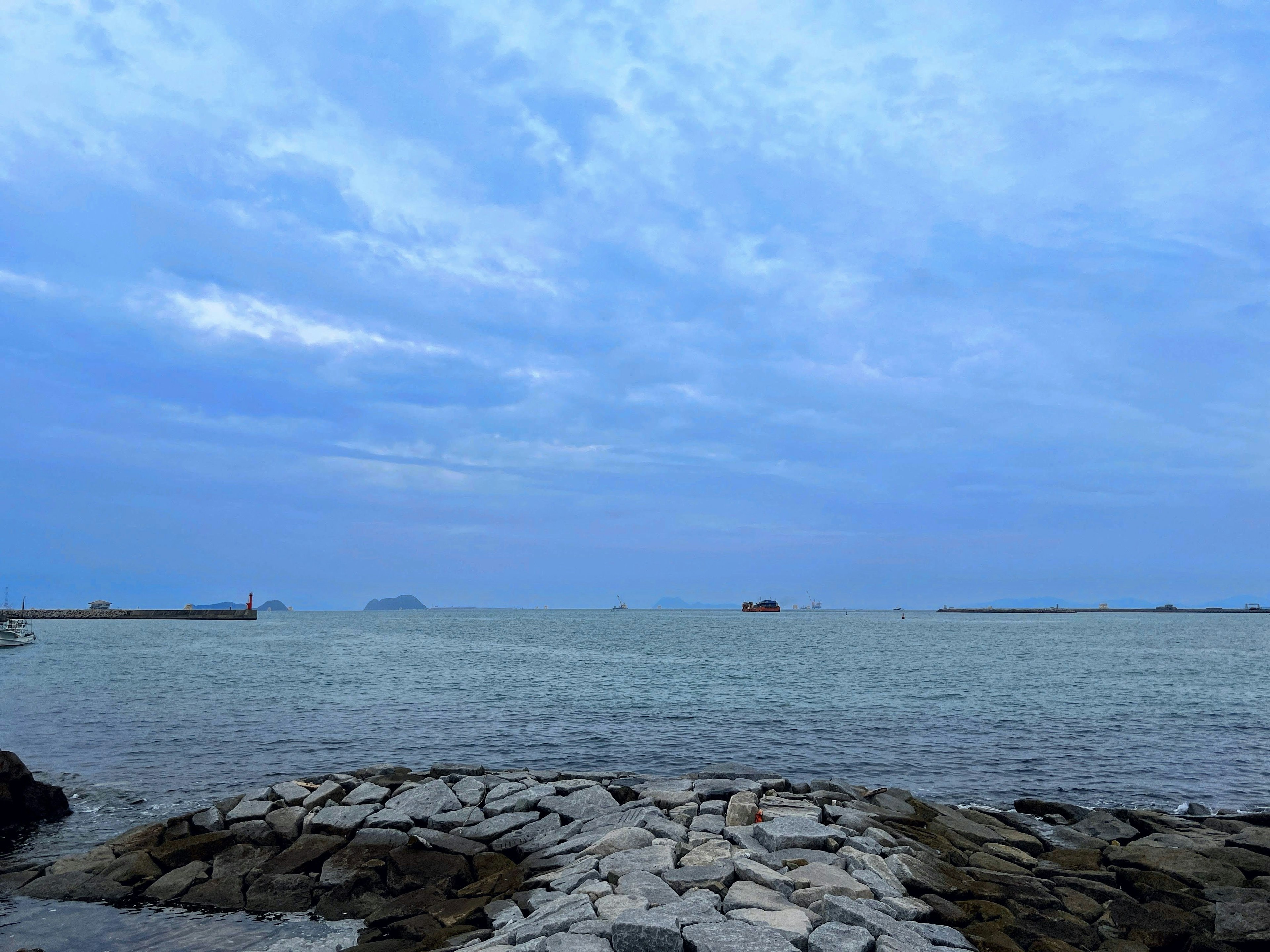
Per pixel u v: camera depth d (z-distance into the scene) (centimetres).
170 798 1945
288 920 1227
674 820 1484
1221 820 1641
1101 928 1093
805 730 2911
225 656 6931
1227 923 1084
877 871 1157
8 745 2600
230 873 1367
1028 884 1212
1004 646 9138
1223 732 2941
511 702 3662
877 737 2792
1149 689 4328
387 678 4891
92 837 1647
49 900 1291
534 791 1697
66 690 4181
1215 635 12675
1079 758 2470
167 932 1180
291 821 1538
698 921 909
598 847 1303
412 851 1412
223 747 2575
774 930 874
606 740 2722
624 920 873
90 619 17825
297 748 2566
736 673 5134
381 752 2502
